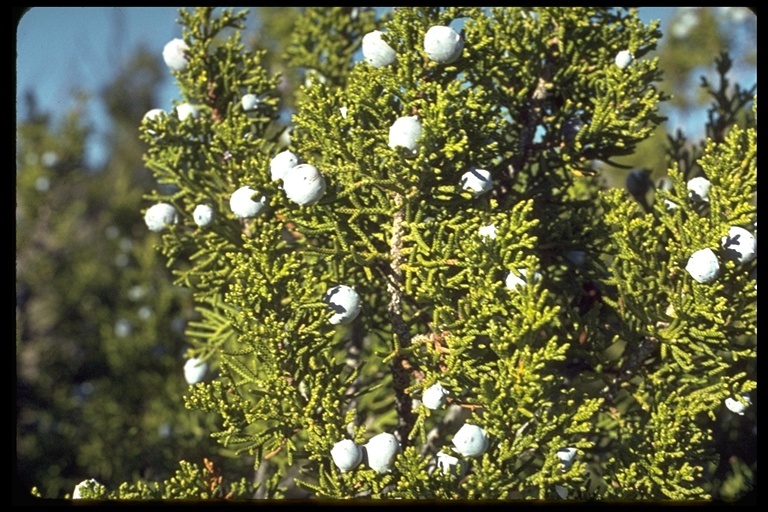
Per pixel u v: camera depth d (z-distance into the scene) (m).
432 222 0.55
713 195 0.55
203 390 0.55
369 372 0.65
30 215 1.52
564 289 0.58
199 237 0.60
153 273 1.16
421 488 0.53
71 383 1.35
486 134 0.55
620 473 0.56
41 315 1.56
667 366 0.56
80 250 1.67
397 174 0.54
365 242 0.55
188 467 0.57
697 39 1.54
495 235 0.54
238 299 0.54
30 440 1.12
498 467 0.54
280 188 0.55
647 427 0.57
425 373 0.55
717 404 0.55
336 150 0.55
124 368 1.05
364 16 0.71
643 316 0.56
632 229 0.56
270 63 1.01
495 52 0.57
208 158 0.59
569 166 0.58
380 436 0.54
